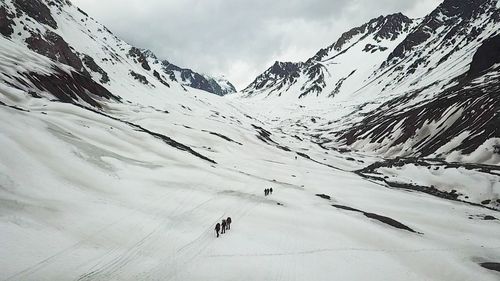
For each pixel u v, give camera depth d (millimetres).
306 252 30688
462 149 100688
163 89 188750
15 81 71938
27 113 46031
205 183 47219
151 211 33281
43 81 82750
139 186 38781
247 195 46375
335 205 49219
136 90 157250
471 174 76938
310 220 39719
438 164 88250
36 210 26156
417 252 34281
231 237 31266
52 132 42344
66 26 166875
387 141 147125
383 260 31484
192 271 24484
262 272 25984
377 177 87000
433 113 134250
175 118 111688
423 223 47750
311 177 76688
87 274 21500
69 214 27516
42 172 32438
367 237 36781
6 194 26719
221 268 25547
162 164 50344
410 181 82312
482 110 112188
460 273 30250
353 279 27219
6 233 22078
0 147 32156
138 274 22812
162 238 28438
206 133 98188
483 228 46625
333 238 35125
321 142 191375
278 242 31938
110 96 119000
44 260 21359
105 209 30578
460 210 56438
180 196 39250
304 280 25812
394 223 42938
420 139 130750
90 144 46000
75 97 90688
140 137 61750
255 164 80625
